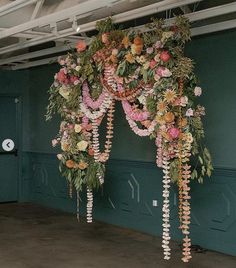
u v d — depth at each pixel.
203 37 5.16
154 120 3.20
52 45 6.52
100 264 4.62
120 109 6.27
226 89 4.93
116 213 6.39
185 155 3.08
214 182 5.02
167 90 3.08
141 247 5.25
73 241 5.53
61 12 4.00
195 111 3.14
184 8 4.23
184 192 3.12
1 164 8.05
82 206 7.00
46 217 6.96
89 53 3.66
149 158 5.84
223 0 4.38
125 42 3.36
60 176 7.49
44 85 7.72
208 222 5.08
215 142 5.02
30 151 8.20
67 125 3.89
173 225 5.49
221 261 4.68
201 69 5.19
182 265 4.57
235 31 4.84
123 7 4.21
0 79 7.93
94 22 4.36
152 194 5.83
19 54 6.68
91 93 3.77
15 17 4.53
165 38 3.13
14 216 7.03
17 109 8.16
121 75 3.40
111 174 6.45
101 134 6.54
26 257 4.86
